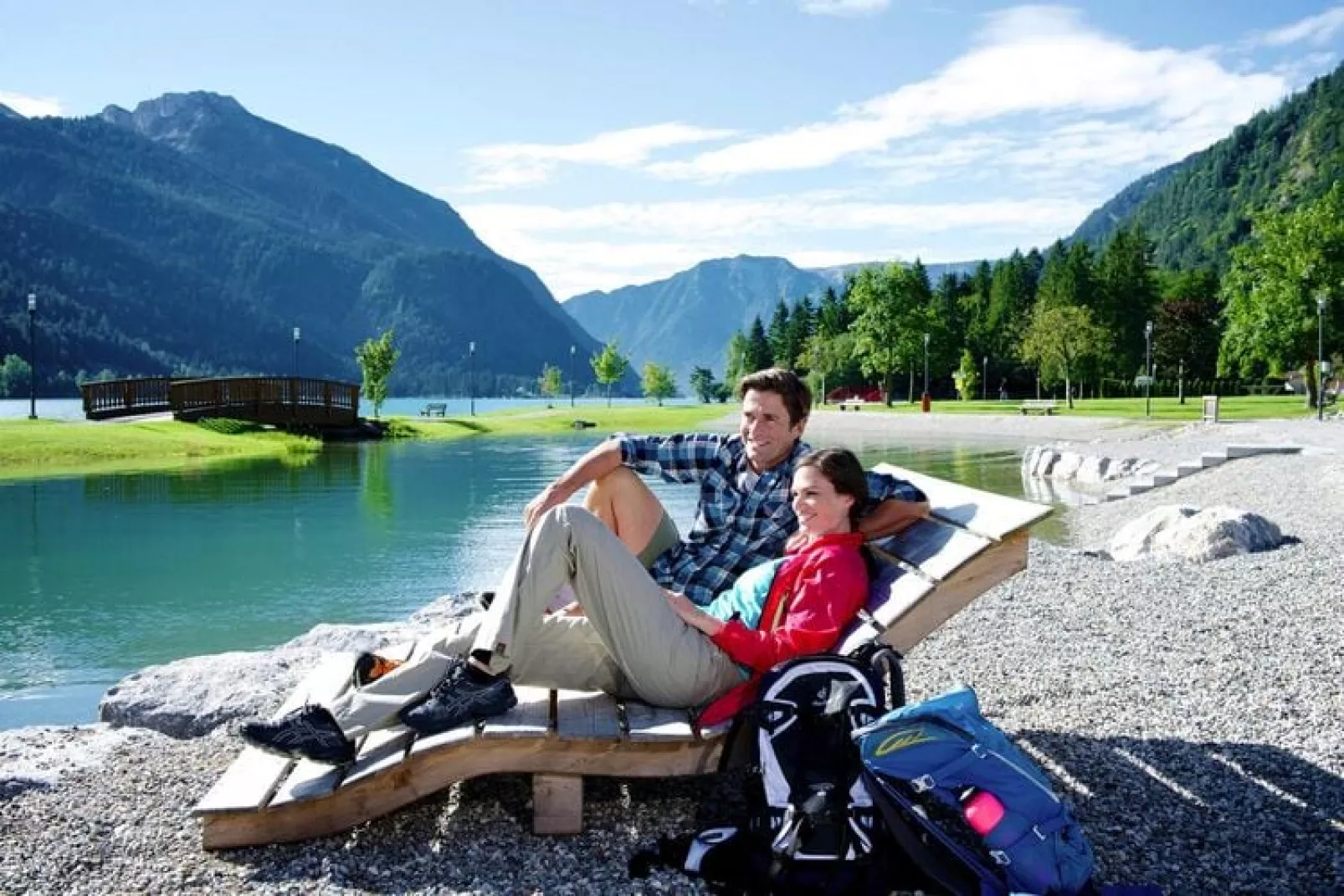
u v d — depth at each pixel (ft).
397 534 47.91
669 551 14.56
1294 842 11.59
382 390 194.70
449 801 13.19
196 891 10.91
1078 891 10.01
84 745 16.34
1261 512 46.65
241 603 32.53
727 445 14.20
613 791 13.57
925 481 16.21
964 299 365.20
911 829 10.07
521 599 11.91
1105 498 63.87
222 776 13.33
